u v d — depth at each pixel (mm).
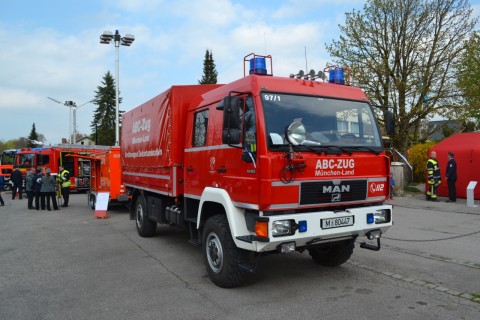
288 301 4832
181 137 6938
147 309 4684
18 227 11328
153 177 8086
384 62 17703
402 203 14070
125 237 9422
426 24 17469
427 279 5586
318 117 5078
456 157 15070
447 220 10648
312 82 5305
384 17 17875
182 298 5031
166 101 7215
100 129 64812
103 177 14562
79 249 8148
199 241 6016
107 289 5473
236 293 5172
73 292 5367
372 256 6918
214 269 5508
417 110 17562
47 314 4594
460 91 17547
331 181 4848
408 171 20328
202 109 6191
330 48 19031
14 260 7254
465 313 4363
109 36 24375
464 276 5703
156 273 6238
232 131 4695
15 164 26688
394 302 4723
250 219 4895
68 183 17422
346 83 6078
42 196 15953
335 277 5773
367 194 5184
